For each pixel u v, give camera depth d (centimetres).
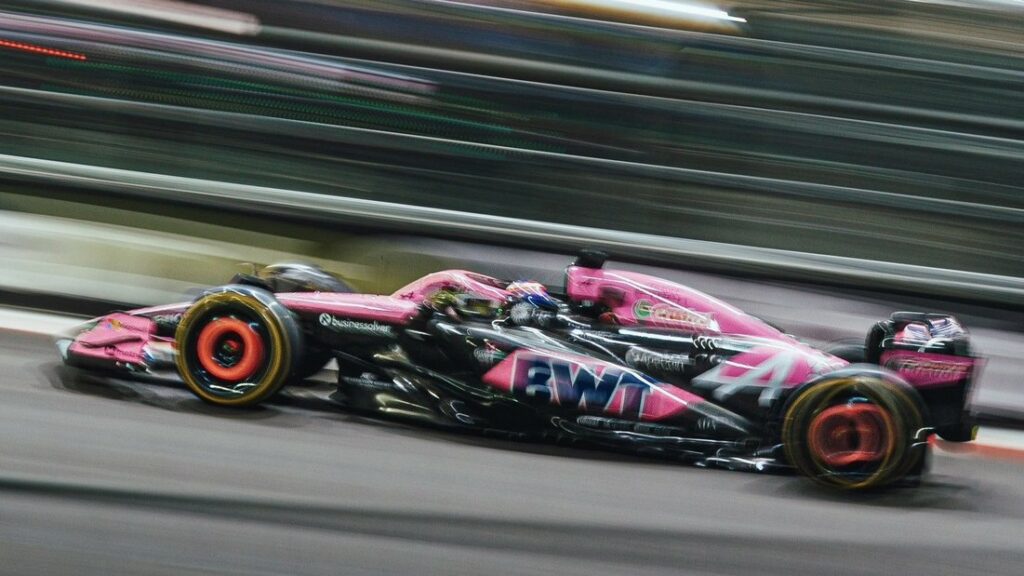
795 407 1435
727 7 3070
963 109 2895
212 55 2762
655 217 2577
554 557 1187
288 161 2606
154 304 2205
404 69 2762
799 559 1229
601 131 2758
